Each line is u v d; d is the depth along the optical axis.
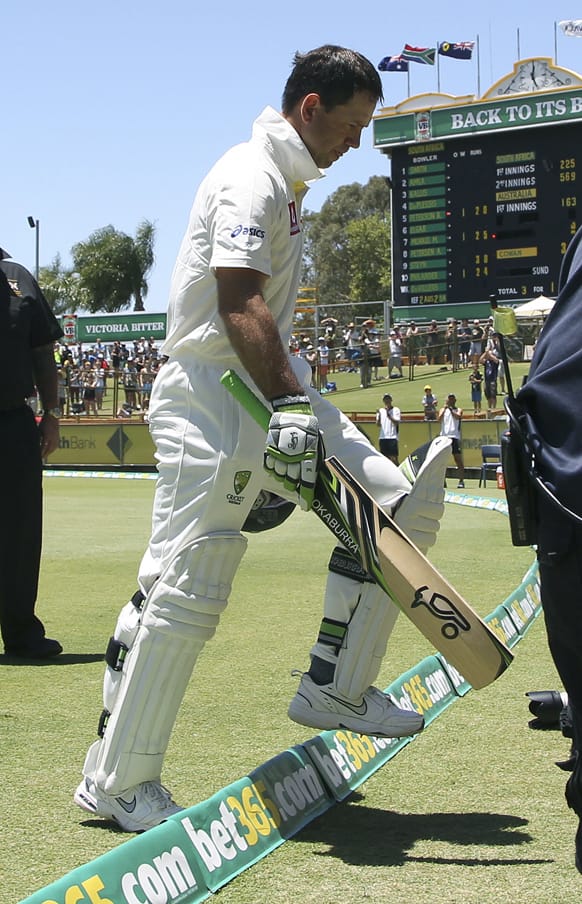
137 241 59.06
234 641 5.51
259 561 8.92
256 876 2.52
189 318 2.83
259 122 2.85
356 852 2.69
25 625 5.18
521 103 27.98
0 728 3.89
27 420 5.13
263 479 2.82
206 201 2.78
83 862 2.60
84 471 24.72
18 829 2.84
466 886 2.45
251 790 2.78
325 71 2.85
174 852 2.42
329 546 10.09
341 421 3.13
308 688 3.14
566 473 2.00
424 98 29.56
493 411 24.48
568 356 2.08
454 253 29.42
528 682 4.67
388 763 3.49
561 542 2.03
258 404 2.69
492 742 3.73
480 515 13.90
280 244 2.83
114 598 7.02
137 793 2.82
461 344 31.66
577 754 2.18
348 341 33.97
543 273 28.36
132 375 29.91
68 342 45.38
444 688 4.33
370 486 3.06
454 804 3.08
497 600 6.79
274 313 2.94
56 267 60.78
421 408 27.69
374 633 3.08
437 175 29.45
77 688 4.53
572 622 2.06
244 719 4.00
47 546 10.02
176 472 2.80
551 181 28.05
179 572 2.78
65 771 3.37
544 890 2.42
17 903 2.25
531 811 3.01
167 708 2.81
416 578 2.48
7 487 5.08
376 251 75.06
